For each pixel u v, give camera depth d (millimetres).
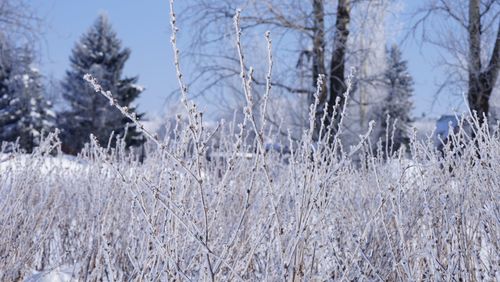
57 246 3719
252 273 2412
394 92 13914
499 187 2631
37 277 3215
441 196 2445
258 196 2799
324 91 12094
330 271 2314
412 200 2779
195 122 1911
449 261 2348
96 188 3535
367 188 3078
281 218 2330
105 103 35875
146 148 3383
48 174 4098
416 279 2395
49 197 3822
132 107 35625
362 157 3400
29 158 3609
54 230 3730
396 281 2543
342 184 3105
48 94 36594
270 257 2168
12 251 3127
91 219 3422
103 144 34562
